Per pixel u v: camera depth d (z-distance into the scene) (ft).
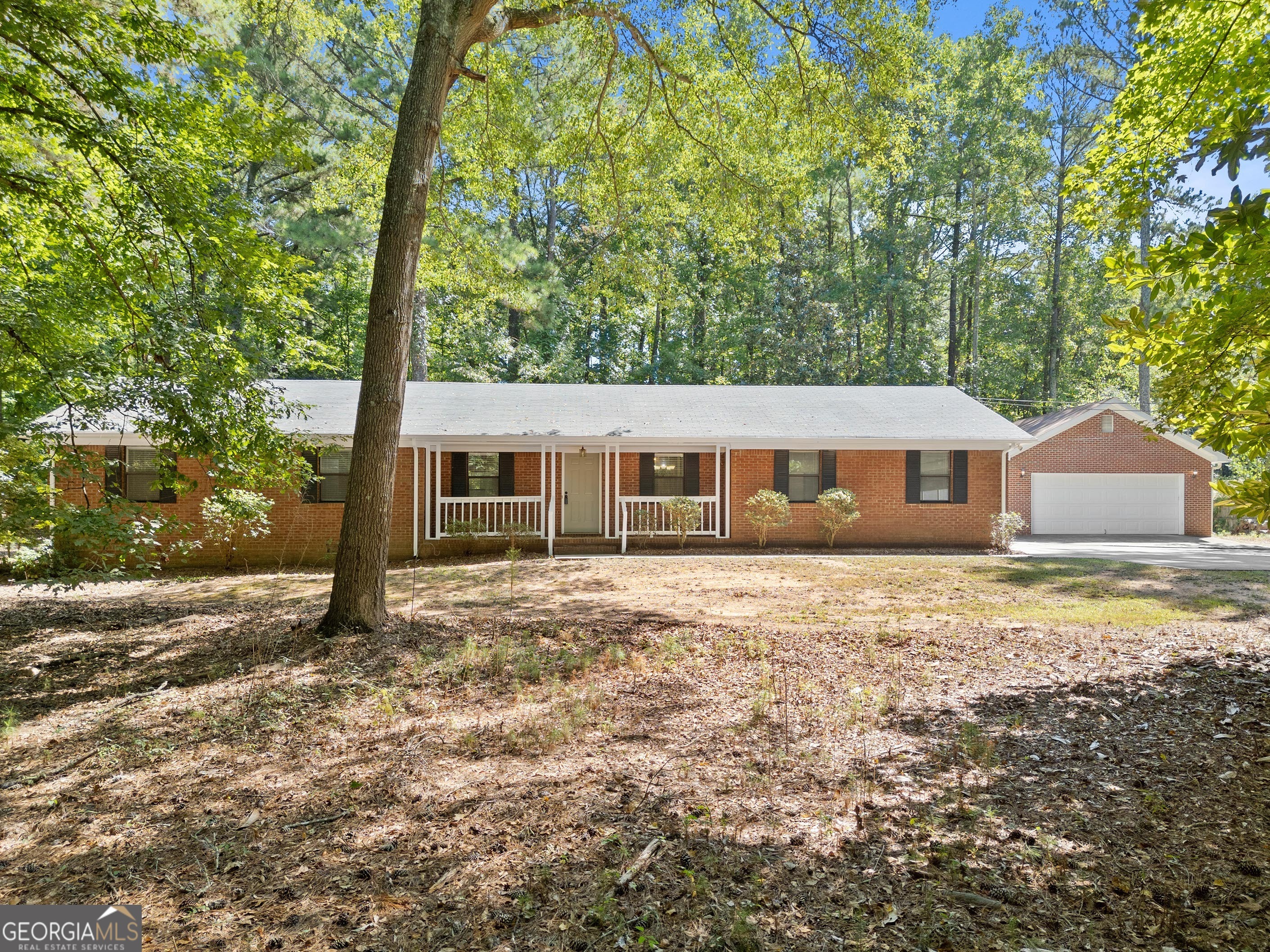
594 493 57.16
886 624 26.99
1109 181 26.03
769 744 15.14
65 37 23.09
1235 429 12.48
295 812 12.17
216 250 26.91
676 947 8.46
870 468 55.72
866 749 14.79
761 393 63.31
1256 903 8.95
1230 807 11.60
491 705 17.93
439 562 48.44
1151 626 26.25
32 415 26.76
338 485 51.06
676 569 43.32
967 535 55.62
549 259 95.14
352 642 22.77
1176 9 20.40
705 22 37.19
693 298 106.22
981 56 95.55
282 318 32.19
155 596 36.06
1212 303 11.82
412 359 79.20
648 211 46.32
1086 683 19.13
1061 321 109.29
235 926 8.99
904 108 72.64
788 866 10.24
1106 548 55.62
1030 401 90.84
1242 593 33.60
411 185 23.90
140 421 24.94
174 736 15.88
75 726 16.62
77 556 29.94
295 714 17.28
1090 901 9.17
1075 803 12.04
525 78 42.32
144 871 10.36
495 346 96.89
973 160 97.60
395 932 8.83
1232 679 18.60
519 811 12.07
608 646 23.76
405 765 14.15
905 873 9.98
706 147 39.22
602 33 36.76
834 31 33.76
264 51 61.72
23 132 25.77
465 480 55.11
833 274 102.27
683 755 14.57
